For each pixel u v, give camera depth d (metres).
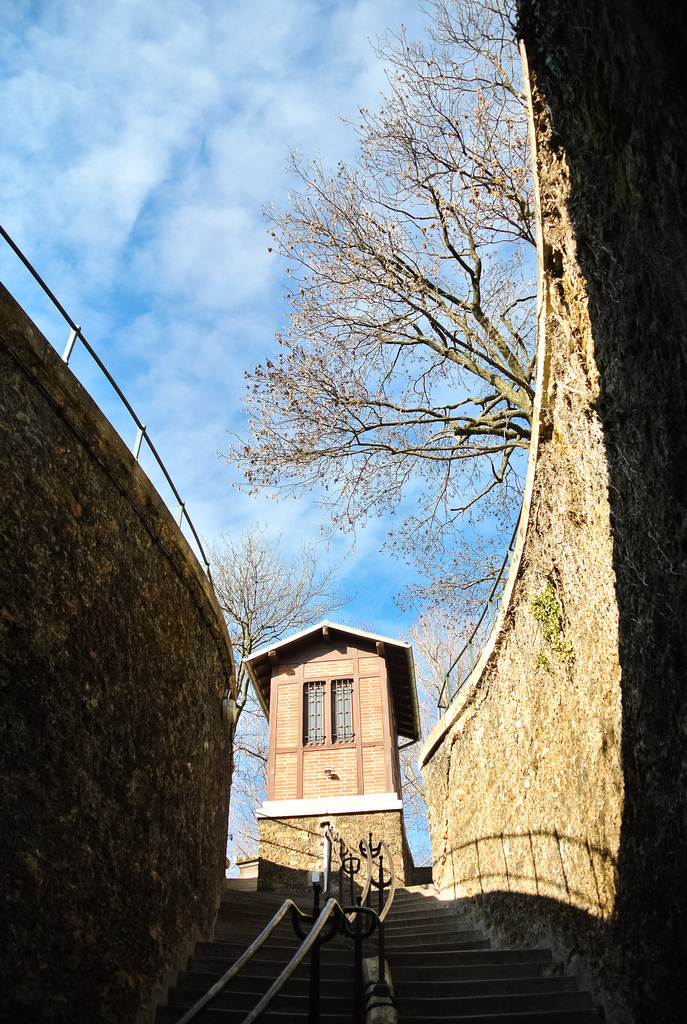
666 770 4.41
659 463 4.47
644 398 4.64
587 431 5.73
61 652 4.94
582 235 5.46
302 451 12.57
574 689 6.26
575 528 6.15
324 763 15.20
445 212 12.13
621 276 4.84
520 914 7.44
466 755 10.14
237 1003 5.52
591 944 5.59
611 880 5.25
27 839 4.23
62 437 5.40
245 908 8.82
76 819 4.80
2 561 4.46
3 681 4.27
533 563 7.21
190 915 6.68
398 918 10.00
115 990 4.89
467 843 9.82
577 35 4.91
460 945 8.02
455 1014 5.41
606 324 5.19
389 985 5.36
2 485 4.61
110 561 5.86
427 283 12.65
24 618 4.59
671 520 4.33
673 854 4.27
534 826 7.23
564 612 6.55
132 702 5.93
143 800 5.90
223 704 9.05
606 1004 5.18
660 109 3.88
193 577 7.70
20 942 4.00
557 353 6.25
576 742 6.17
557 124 5.62
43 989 4.11
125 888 5.34
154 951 5.65
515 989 5.82
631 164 4.41
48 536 5.02
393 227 12.58
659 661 4.54
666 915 4.34
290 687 16.20
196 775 7.42
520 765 7.77
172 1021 5.29
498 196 11.84
